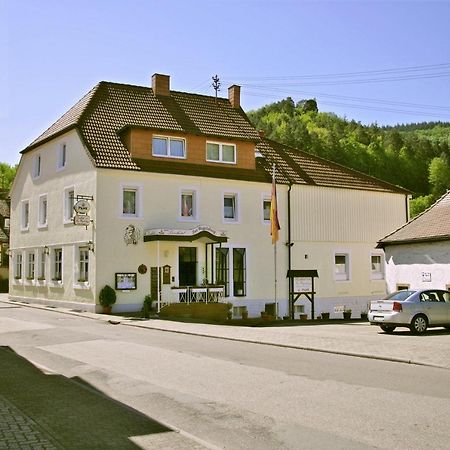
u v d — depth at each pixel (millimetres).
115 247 28719
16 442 6871
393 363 13148
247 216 32844
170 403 9375
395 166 106188
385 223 38062
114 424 8117
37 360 14336
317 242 35000
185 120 33156
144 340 18094
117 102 32688
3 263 55094
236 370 12273
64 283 31578
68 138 32062
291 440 7199
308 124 123062
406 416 8180
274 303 33125
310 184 35000
